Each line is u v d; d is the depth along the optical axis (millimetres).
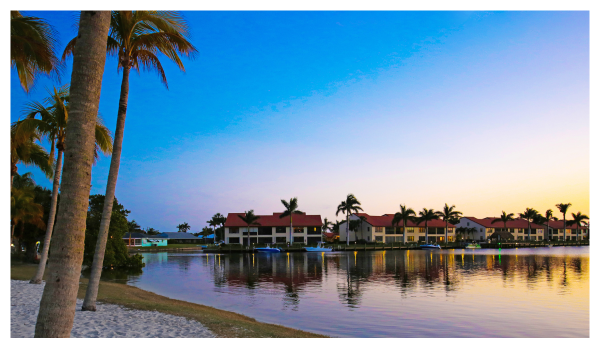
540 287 30422
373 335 16547
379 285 32062
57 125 23234
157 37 16250
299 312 21125
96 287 16422
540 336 16547
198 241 137375
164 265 54844
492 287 30453
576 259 62344
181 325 14305
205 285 33000
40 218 43344
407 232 122625
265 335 13930
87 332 12242
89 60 5781
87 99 5738
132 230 119625
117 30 16469
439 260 61312
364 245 98812
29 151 28359
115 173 16656
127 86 16719
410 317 19828
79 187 5629
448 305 23016
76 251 5578
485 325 18281
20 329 12023
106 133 20422
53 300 5363
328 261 60594
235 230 109500
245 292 28844
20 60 14148
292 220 113875
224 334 13336
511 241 124312
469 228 139000
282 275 40625
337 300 24922
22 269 36062
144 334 12367
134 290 27750
